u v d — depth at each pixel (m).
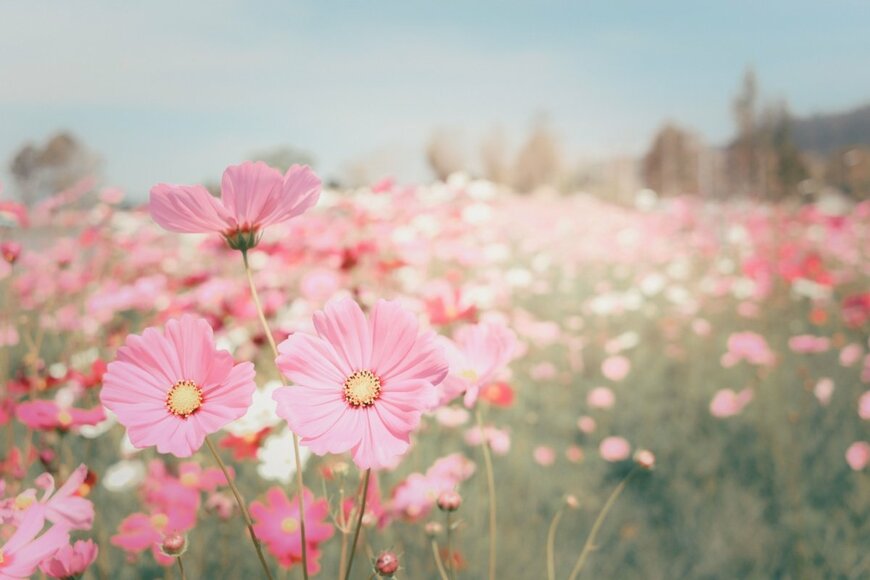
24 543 0.43
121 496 1.11
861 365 1.98
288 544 0.71
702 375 2.03
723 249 3.48
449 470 0.92
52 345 1.60
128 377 0.41
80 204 2.14
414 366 0.42
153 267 2.20
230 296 1.50
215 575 0.97
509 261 3.20
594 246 3.66
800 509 1.29
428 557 1.04
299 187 0.44
